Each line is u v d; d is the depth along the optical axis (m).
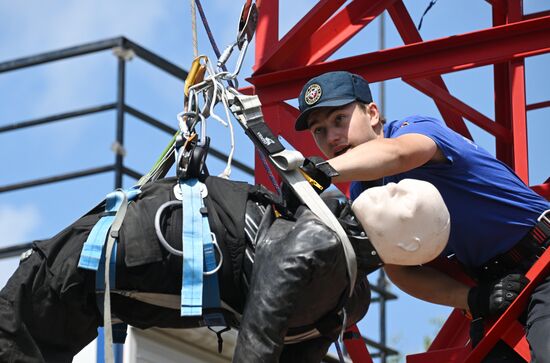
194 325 6.57
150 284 6.28
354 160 6.70
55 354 6.41
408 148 6.96
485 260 7.55
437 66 9.19
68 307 6.34
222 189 6.41
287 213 6.25
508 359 7.46
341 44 9.70
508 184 7.46
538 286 7.25
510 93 9.55
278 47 9.50
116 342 6.68
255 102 6.56
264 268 6.05
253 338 5.95
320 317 6.27
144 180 6.93
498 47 9.12
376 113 7.32
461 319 9.45
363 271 6.36
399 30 10.34
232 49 7.10
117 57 13.09
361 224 6.25
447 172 7.35
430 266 7.89
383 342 15.26
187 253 6.14
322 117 7.21
